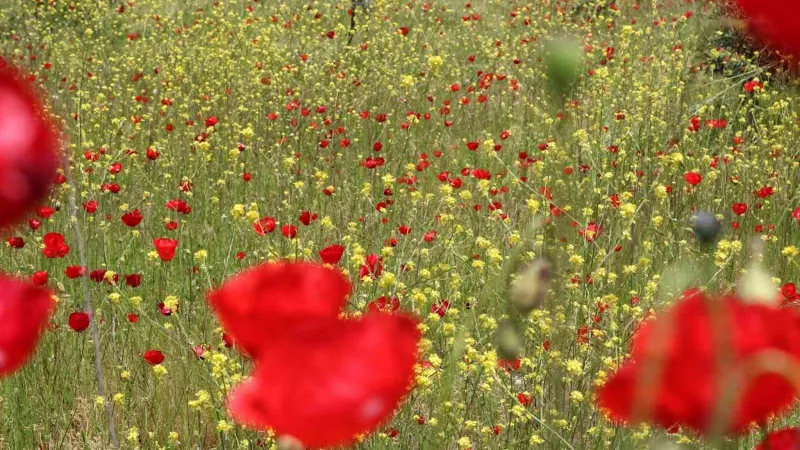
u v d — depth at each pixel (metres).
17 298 0.69
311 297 0.63
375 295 3.40
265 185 5.98
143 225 5.19
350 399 0.58
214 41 10.14
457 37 11.37
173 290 4.36
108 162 5.29
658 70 7.85
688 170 5.79
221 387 3.03
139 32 11.79
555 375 1.05
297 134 6.92
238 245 4.83
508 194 5.62
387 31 11.80
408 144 7.14
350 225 4.37
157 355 2.81
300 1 13.34
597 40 9.57
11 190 0.57
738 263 4.16
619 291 3.41
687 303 0.67
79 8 12.45
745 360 0.64
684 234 4.58
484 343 3.19
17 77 0.58
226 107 7.88
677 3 10.24
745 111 6.61
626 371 0.68
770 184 5.30
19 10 11.82
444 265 3.70
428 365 2.74
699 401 0.64
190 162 6.32
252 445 2.82
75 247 4.64
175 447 3.41
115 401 3.16
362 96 8.27
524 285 0.87
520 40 10.14
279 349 0.59
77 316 2.52
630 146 6.02
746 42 7.41
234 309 0.63
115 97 8.38
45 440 3.42
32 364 3.55
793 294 2.92
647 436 2.58
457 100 8.30
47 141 0.58
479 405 3.23
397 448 2.91
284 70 8.54
